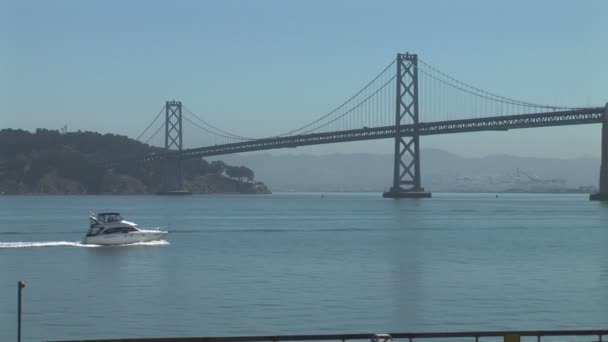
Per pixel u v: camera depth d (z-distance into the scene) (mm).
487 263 83500
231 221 162750
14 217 183250
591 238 116188
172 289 65875
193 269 78062
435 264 82438
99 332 51281
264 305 59000
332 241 110250
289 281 69938
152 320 54344
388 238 115938
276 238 115625
